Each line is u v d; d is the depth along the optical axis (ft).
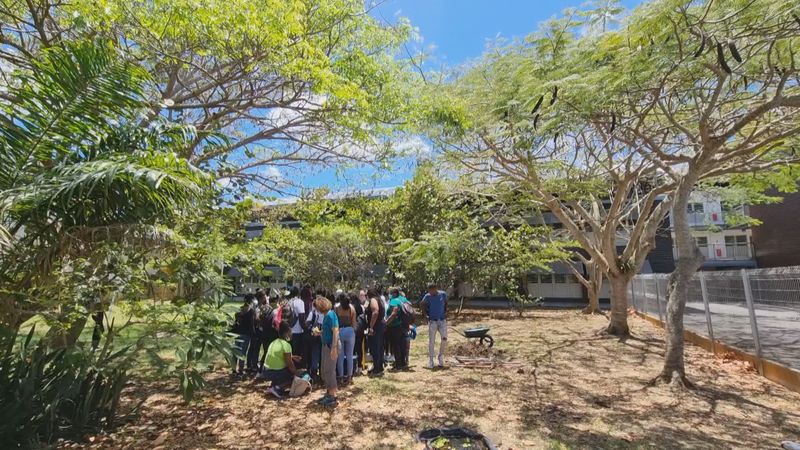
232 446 15.52
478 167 40.37
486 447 14.97
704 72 21.75
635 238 40.16
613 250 40.24
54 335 15.21
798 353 20.52
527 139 24.77
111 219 13.93
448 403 20.10
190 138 16.08
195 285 17.35
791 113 25.14
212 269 18.15
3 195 11.48
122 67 13.82
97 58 13.25
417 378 24.93
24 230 13.71
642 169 37.55
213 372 27.04
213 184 16.62
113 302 14.17
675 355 22.77
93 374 16.47
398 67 25.38
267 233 32.50
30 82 13.28
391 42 24.43
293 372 22.15
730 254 86.43
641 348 34.14
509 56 26.89
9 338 13.24
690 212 87.04
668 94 22.74
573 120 21.99
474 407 19.47
